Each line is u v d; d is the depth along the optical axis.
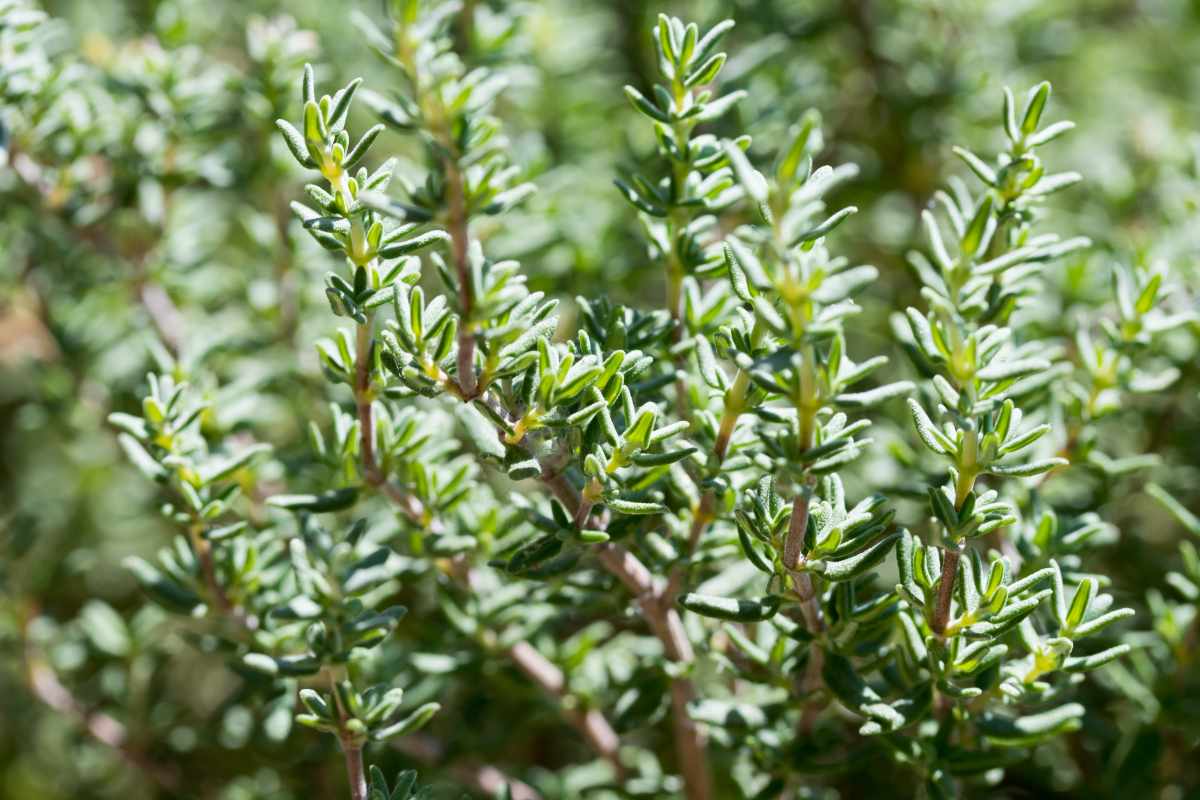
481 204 0.21
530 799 0.28
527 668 0.26
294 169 0.29
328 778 0.29
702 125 0.29
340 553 0.23
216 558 0.25
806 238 0.21
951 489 0.22
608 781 0.27
